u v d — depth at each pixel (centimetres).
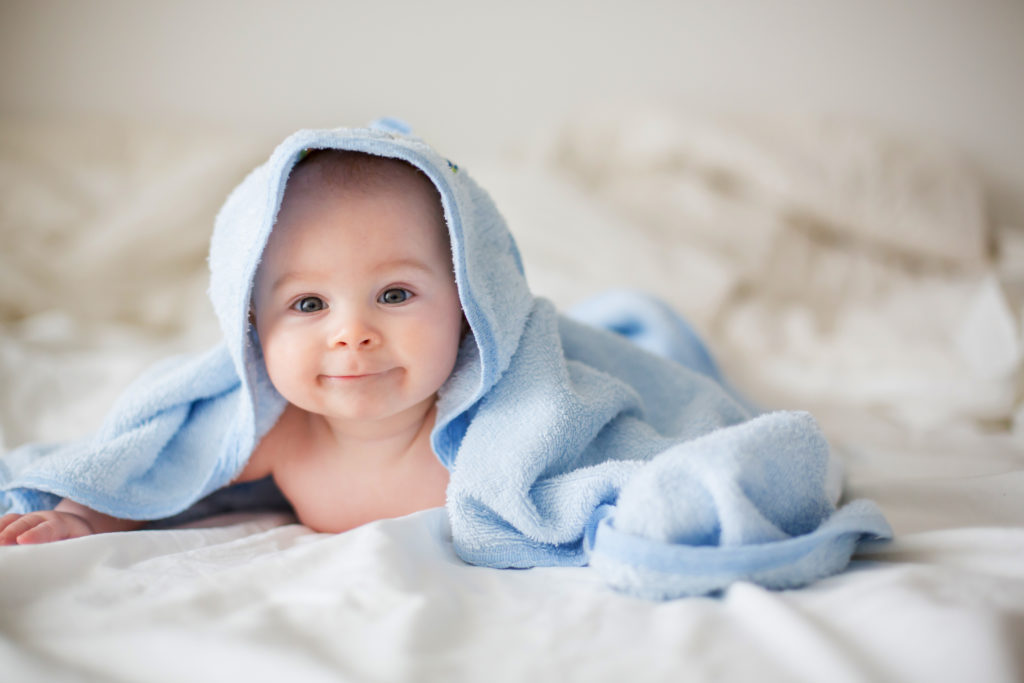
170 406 91
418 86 262
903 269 224
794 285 207
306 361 79
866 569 68
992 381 139
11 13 238
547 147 242
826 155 227
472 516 77
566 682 50
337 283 78
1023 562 66
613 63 264
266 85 254
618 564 65
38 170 211
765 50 260
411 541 72
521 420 81
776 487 69
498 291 86
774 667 50
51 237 198
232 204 88
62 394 134
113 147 223
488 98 264
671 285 183
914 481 93
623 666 51
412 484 89
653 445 84
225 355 93
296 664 49
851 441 124
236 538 84
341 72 258
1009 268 217
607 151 240
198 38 249
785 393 148
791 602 60
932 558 70
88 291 192
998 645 50
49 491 84
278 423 93
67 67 243
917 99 258
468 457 80
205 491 89
